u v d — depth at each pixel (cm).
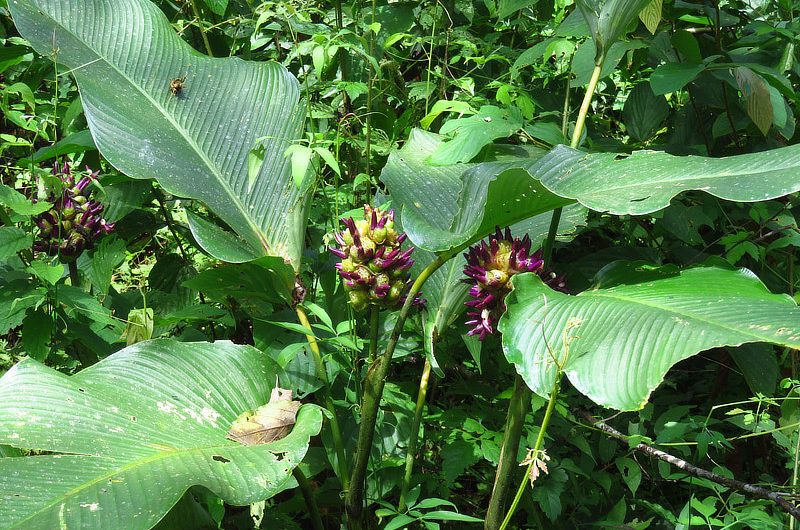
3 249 91
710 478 91
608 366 67
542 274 82
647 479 106
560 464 96
